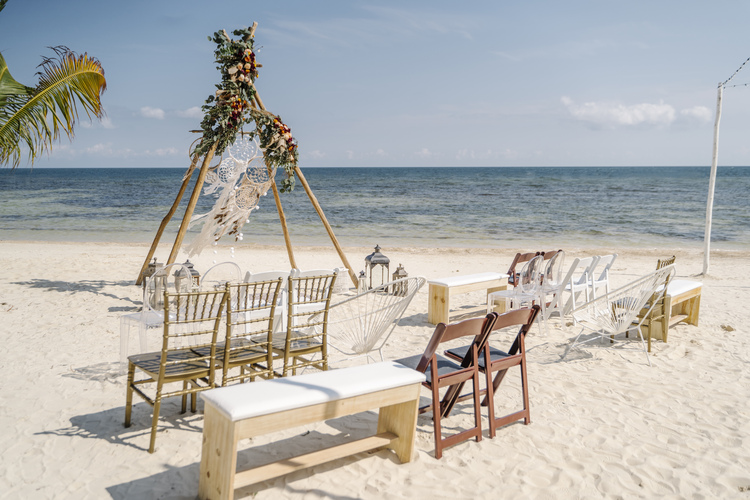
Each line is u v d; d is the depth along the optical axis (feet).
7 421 13.70
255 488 10.73
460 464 11.87
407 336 22.76
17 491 10.49
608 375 17.88
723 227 78.69
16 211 103.71
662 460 12.08
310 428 13.82
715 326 24.38
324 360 15.48
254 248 55.67
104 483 10.85
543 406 15.17
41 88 28.12
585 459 12.11
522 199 137.80
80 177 325.21
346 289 30.53
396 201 134.41
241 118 25.72
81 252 48.93
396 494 10.62
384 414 12.53
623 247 59.31
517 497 10.58
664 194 153.69
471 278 25.36
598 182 235.20
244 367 15.70
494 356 13.96
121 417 14.07
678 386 16.80
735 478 11.32
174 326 16.11
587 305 19.86
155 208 113.09
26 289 30.68
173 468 11.50
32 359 18.70
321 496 10.49
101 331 22.47
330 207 115.96
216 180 25.99
